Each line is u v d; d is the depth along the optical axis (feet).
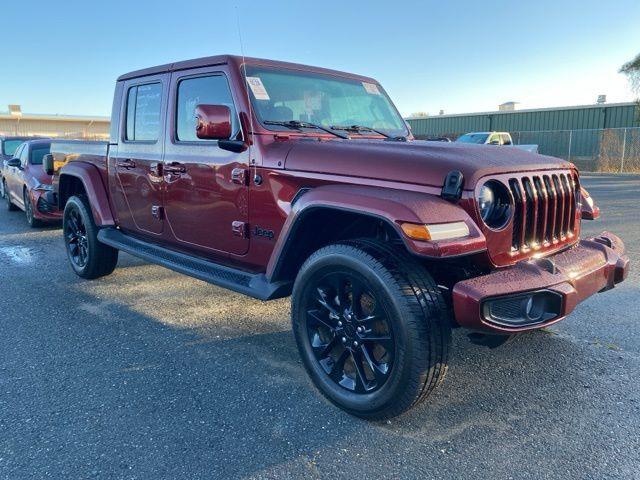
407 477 7.63
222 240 11.99
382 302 8.30
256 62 11.94
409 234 7.81
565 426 8.92
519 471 7.74
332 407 9.57
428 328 8.06
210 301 15.81
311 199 9.33
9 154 41.32
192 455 8.14
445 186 8.37
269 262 10.36
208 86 12.05
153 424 9.00
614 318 14.01
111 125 15.79
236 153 11.27
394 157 9.10
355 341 9.02
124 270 19.44
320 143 10.33
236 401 9.79
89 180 16.34
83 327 13.60
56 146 19.58
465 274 9.12
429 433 8.74
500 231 8.82
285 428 8.89
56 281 17.95
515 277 8.51
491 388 10.25
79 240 18.02
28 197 28.35
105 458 8.06
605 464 7.88
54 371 11.03
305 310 9.72
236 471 7.77
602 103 95.86
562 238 10.37
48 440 8.52
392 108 14.83
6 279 18.17
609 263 10.34
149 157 13.88
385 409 8.61
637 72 83.35
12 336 12.96
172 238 13.62
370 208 8.36
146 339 12.81
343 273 8.89
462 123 116.57
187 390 10.21
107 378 10.72
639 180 62.90
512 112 107.24
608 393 10.05
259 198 10.85
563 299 8.67
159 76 13.53
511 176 9.12
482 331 8.17
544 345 12.26
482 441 8.50
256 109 11.14
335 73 13.71
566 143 84.53
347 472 7.75
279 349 12.22
